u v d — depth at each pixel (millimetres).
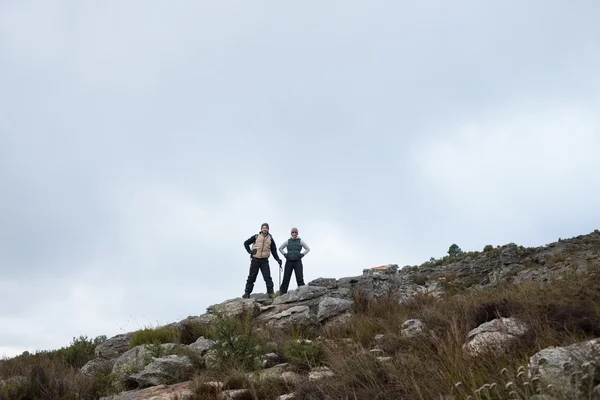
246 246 15820
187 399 6742
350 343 8492
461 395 4609
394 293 14469
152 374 8609
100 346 13000
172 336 12039
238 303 13719
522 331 6293
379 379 5969
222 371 8180
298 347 8352
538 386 4078
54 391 7930
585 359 4340
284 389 6773
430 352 6531
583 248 22672
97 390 8586
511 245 26297
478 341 6301
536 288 8703
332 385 6105
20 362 11523
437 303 11016
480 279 22766
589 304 6465
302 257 15992
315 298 13875
